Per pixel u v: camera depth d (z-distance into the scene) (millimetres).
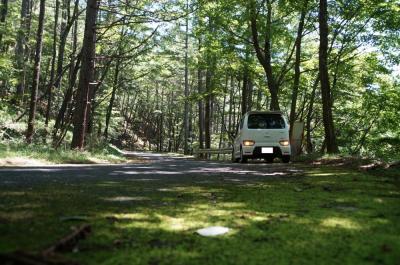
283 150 13961
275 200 4004
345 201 3912
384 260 1936
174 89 60625
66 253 2021
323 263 1902
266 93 26547
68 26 23641
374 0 17344
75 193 4352
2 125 19453
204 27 21031
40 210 3195
